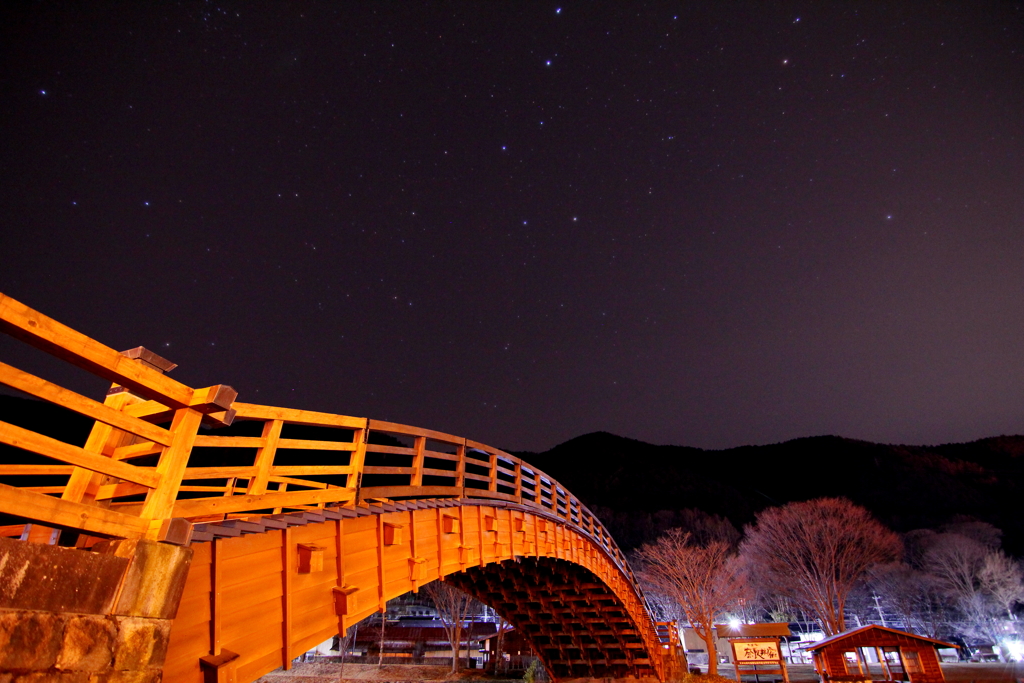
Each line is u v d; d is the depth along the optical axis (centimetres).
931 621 5244
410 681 3950
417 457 1076
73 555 385
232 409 520
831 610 4259
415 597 6712
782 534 4634
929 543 5716
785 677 3378
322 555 730
